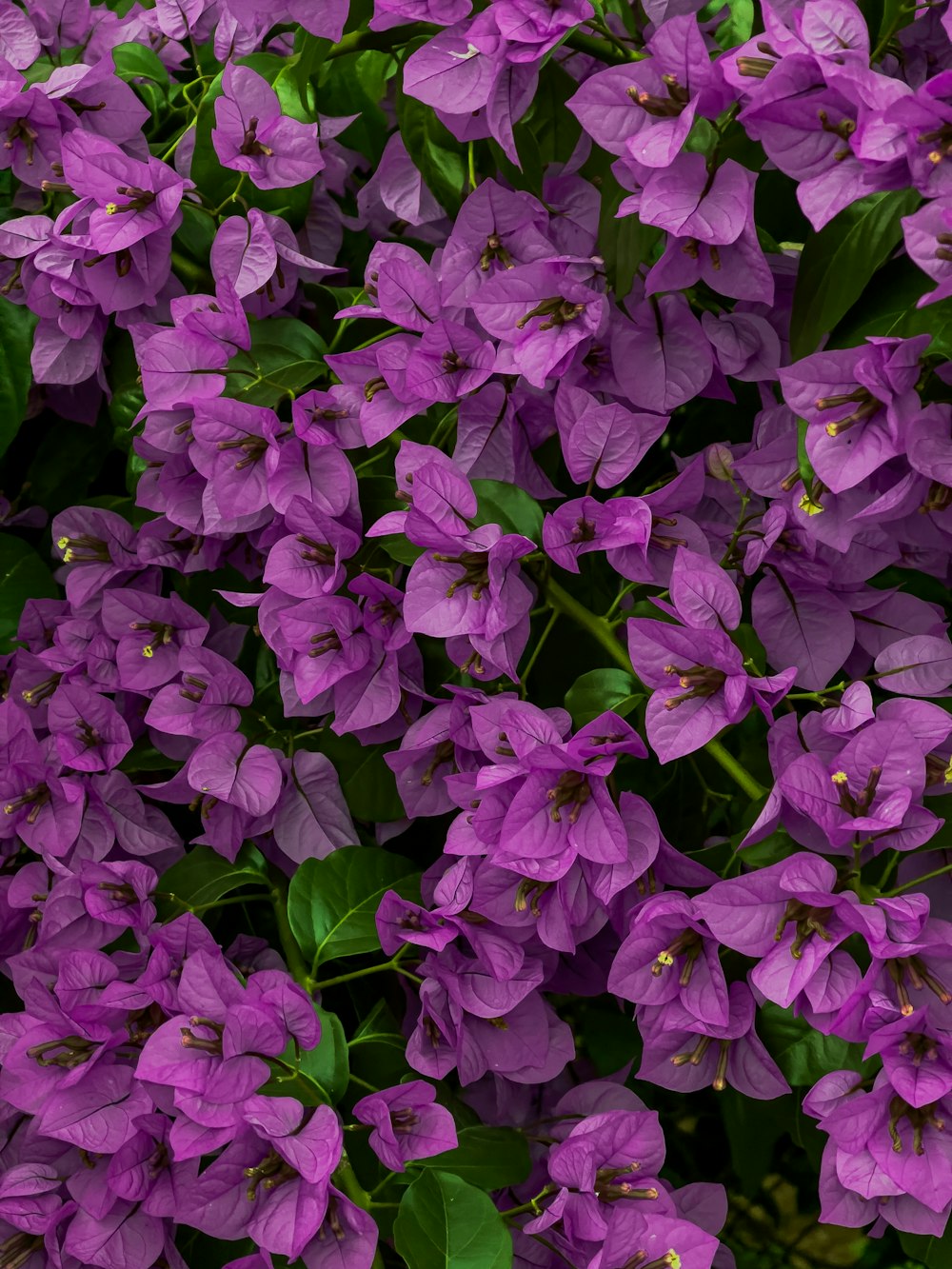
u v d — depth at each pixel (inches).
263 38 37.7
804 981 31.1
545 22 33.3
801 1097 33.7
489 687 35.5
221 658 35.5
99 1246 33.7
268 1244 32.0
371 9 34.9
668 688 32.9
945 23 31.4
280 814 35.5
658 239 34.6
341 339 37.0
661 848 33.1
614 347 34.7
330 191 38.7
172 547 37.0
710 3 36.1
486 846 33.1
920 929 31.1
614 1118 33.1
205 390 35.0
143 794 36.6
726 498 36.3
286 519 34.4
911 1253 33.0
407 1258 32.2
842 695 33.1
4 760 36.0
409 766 35.1
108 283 35.5
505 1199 35.1
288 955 34.9
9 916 36.6
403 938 33.8
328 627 34.5
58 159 35.9
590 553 35.8
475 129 34.6
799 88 31.5
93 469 39.2
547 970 34.7
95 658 36.7
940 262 31.1
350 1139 34.9
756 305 35.2
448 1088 35.2
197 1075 32.7
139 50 37.4
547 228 35.4
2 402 36.5
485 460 34.9
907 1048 31.5
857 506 33.4
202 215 36.2
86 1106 33.8
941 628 35.4
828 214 31.6
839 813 31.9
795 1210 43.3
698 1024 32.8
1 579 37.9
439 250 36.1
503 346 34.4
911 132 30.9
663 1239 32.5
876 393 32.2
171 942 34.1
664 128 32.7
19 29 36.7
